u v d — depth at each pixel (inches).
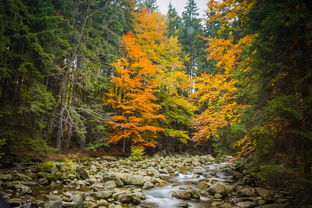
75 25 533.6
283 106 177.2
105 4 575.5
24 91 406.3
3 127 334.3
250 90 275.7
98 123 621.6
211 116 355.3
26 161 370.0
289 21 177.9
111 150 697.6
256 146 270.1
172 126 902.4
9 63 361.4
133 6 816.9
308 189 168.6
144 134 661.3
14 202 200.8
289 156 205.2
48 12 399.2
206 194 281.7
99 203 219.9
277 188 269.6
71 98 608.1
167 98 725.9
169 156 760.3
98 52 565.9
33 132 377.1
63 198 220.8
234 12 299.7
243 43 275.3
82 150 604.4
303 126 180.1
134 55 644.7
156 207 226.2
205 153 932.0
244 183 319.6
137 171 413.4
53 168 329.7
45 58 377.4
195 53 1109.1
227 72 354.0
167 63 788.6
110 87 649.0
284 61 212.7
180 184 337.7
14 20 314.2
